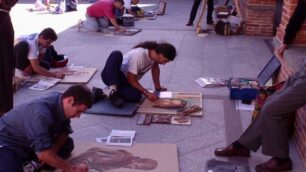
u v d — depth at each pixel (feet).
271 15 28.73
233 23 30.09
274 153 11.12
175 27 32.07
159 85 16.85
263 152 11.27
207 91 17.51
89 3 44.96
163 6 38.83
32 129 8.98
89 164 11.34
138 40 27.09
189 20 32.73
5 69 13.56
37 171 10.44
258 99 13.15
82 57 22.66
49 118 9.11
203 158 12.07
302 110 12.12
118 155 11.87
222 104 16.07
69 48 24.68
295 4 15.47
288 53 14.49
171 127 13.98
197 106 15.30
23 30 30.09
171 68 20.89
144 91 15.37
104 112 14.87
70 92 9.19
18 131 9.44
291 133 13.26
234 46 25.96
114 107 15.25
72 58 22.45
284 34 15.44
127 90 15.48
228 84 18.03
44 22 33.30
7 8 13.39
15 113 9.33
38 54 18.43
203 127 14.07
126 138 12.91
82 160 11.52
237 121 14.56
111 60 15.17
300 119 12.31
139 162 11.52
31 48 17.89
